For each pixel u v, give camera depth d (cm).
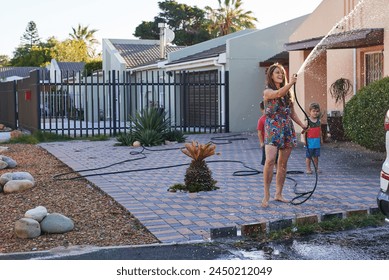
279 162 751
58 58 7019
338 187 864
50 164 1234
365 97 1066
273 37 2186
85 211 730
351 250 538
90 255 533
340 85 1547
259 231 604
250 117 2178
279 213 692
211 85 2208
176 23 5775
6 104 2627
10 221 682
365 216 655
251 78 2172
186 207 735
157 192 848
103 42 3309
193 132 2089
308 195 798
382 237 582
